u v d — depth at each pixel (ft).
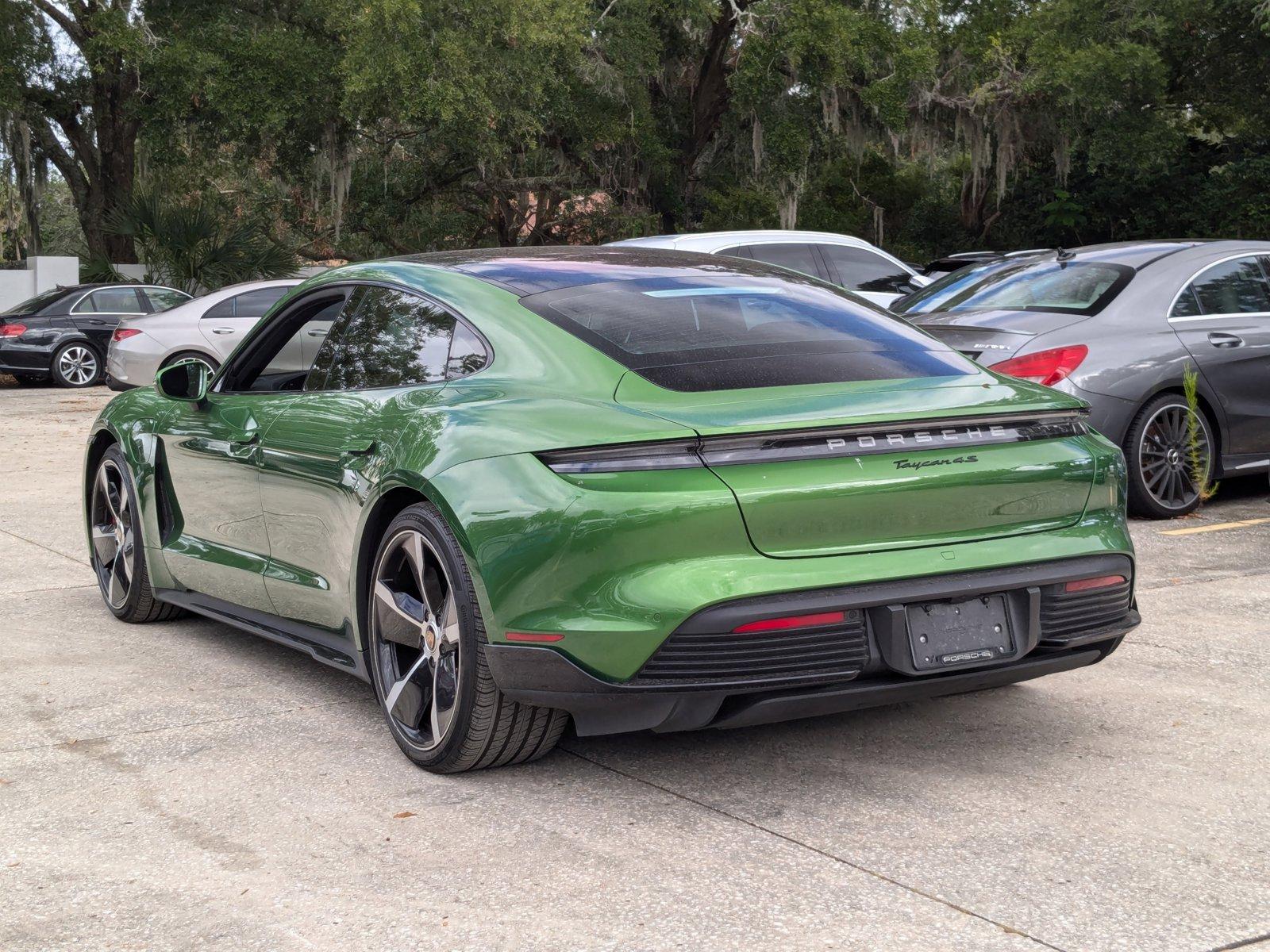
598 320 12.20
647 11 92.89
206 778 11.93
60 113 97.86
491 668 10.98
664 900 9.27
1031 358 23.58
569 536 10.38
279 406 14.52
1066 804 11.09
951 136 100.07
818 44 84.69
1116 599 11.80
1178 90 106.83
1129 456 24.35
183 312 52.90
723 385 11.25
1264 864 9.84
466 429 11.39
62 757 12.57
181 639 17.37
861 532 10.65
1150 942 8.60
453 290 13.08
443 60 81.15
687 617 10.12
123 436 17.74
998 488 11.14
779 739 12.85
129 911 9.21
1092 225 113.09
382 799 11.37
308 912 9.16
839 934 8.73
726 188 102.12
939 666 10.75
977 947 8.53
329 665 13.74
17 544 24.09
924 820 10.76
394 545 12.12
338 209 92.17
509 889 9.49
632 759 12.33
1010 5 99.19
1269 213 102.63
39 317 65.26
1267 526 24.06
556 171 100.53
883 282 39.93
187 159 97.60
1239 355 25.08
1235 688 14.44
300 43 87.61
